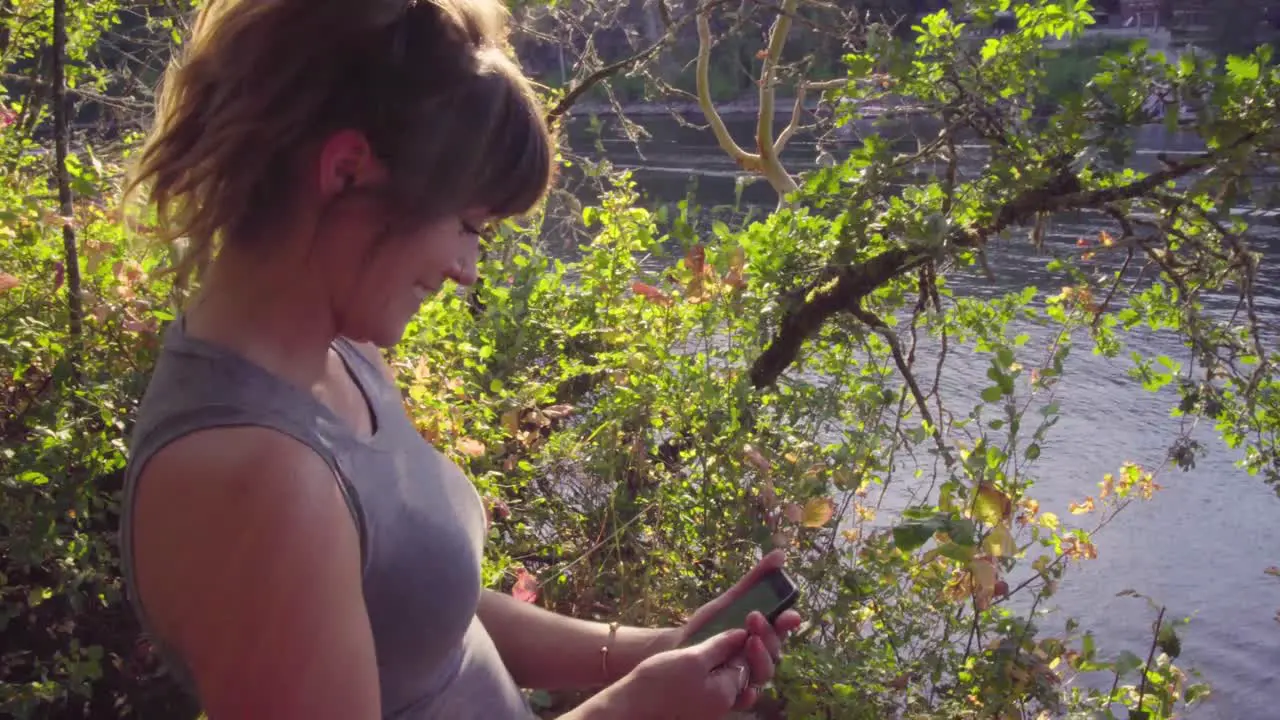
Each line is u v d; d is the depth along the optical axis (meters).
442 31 0.83
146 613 0.81
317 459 0.81
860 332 2.76
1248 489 4.85
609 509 2.37
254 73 0.81
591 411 2.70
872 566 2.28
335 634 0.79
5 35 3.93
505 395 2.45
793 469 2.37
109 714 2.11
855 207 2.64
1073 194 2.51
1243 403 2.94
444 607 0.93
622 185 2.95
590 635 1.25
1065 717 2.30
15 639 2.08
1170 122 2.34
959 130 2.60
